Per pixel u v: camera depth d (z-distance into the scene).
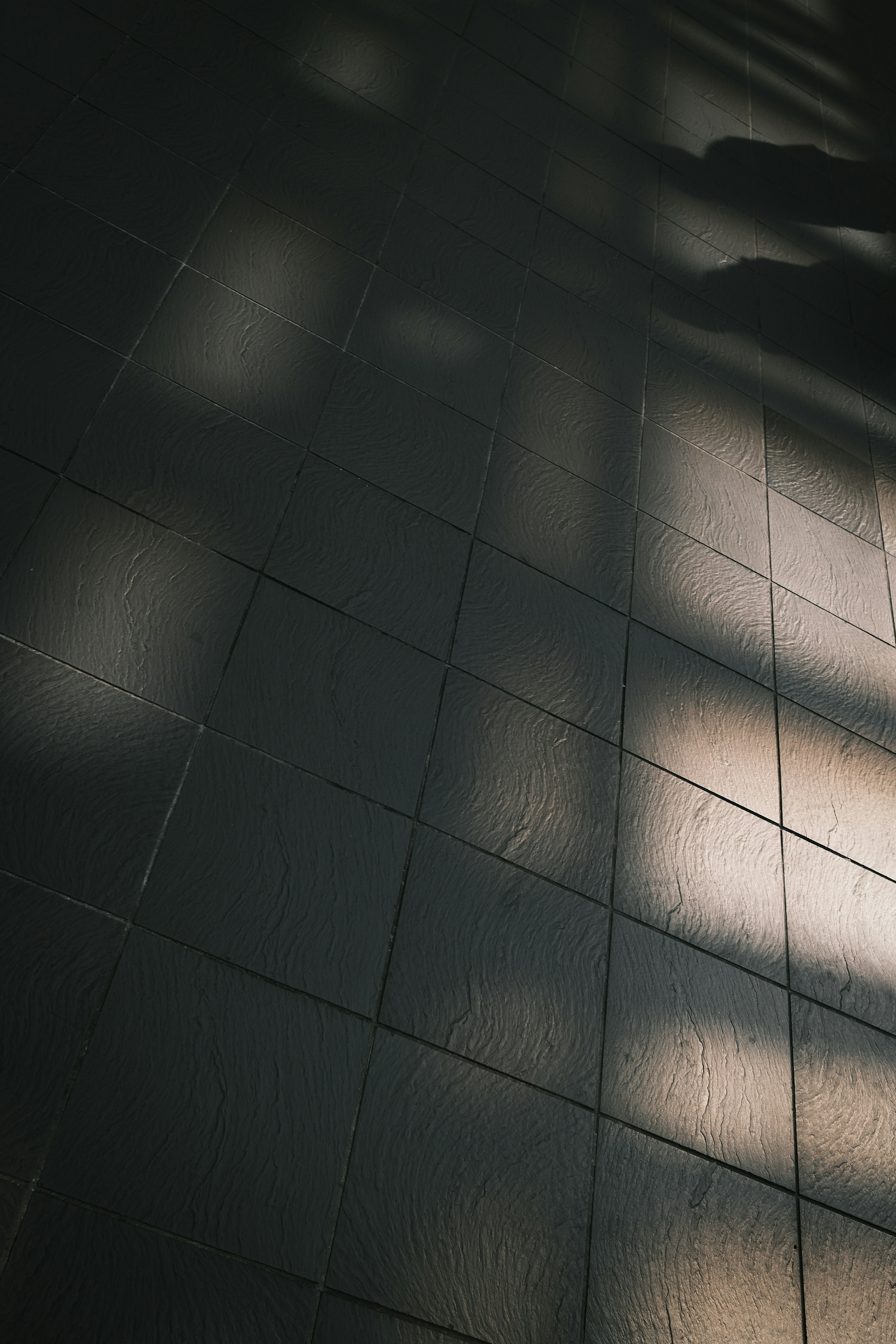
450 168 3.01
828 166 4.43
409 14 3.42
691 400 2.97
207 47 2.76
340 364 2.33
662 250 3.37
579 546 2.40
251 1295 1.29
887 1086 1.98
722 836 2.12
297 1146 1.42
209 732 1.70
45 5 2.53
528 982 1.73
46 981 1.38
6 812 1.48
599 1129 1.65
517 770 1.96
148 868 1.53
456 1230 1.46
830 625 2.71
